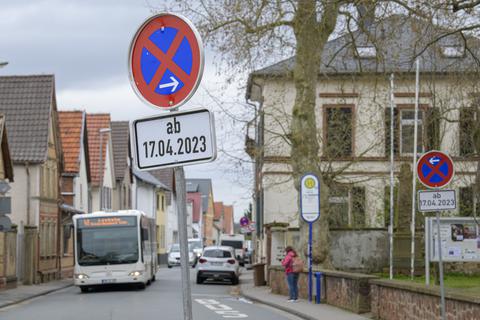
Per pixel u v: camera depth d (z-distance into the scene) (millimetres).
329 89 43938
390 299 19438
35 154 45875
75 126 58188
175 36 6598
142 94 6727
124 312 23453
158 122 6625
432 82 27797
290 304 26016
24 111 47844
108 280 35094
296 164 32094
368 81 29156
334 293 25031
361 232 37000
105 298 30406
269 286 37312
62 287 41000
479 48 20641
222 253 44406
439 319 15961
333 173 34812
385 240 36906
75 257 35281
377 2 18219
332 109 43906
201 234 133625
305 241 32031
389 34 19625
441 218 25922
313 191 26547
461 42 20672
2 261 36656
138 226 35625
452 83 24188
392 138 32781
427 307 16688
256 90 44781
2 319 21703
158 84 6660
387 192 41531
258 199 51906
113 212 35750
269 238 38812
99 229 35438
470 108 25031
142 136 6676
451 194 16078
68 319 21422
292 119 32156
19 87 49094
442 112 26516
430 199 16125
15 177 45625
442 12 17672
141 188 84625
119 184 73500
